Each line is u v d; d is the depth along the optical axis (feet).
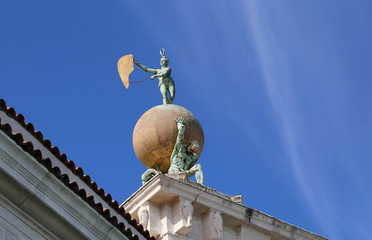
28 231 63.36
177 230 98.63
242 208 103.45
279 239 106.32
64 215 65.21
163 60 123.44
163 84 121.60
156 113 113.91
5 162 61.87
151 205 100.12
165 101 120.47
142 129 113.39
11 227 62.03
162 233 98.78
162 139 112.06
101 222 68.49
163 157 112.78
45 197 64.03
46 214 64.28
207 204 101.19
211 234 100.32
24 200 62.85
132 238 71.51
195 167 110.52
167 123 112.78
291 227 106.32
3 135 61.87
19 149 62.69
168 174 107.14
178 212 99.35
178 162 110.73
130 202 101.81
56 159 68.85
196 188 100.83
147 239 76.07
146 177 110.22
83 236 66.69
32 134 67.56
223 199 102.42
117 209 73.67
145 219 98.89
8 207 62.28
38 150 63.98
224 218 102.68
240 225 103.76
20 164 62.75
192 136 113.60
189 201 100.22
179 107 115.85
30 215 63.52
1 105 65.72
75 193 66.28
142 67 122.62
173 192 99.30
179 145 111.34
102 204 72.08
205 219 101.60
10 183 62.13
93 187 71.51
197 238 100.22
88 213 67.41
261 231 105.09
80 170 70.54
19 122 66.80
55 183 64.85
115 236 69.77
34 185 63.41
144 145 113.09
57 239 65.26
